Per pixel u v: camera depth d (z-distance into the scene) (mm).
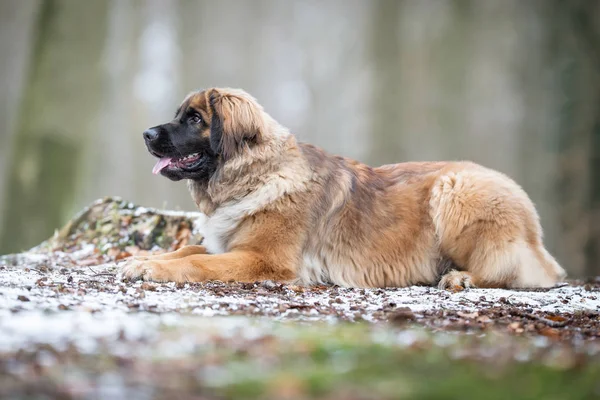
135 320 6820
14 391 4504
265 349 5660
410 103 50125
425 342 6188
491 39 49625
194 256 10938
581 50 32406
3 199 33938
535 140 41750
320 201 11641
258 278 11078
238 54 59312
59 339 5828
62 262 14188
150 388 4617
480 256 11750
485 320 8258
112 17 37250
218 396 4516
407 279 12055
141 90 54625
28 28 36719
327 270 11758
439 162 12945
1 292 8141
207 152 11789
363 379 4938
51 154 31250
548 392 4828
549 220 34125
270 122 11891
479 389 4797
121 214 15398
